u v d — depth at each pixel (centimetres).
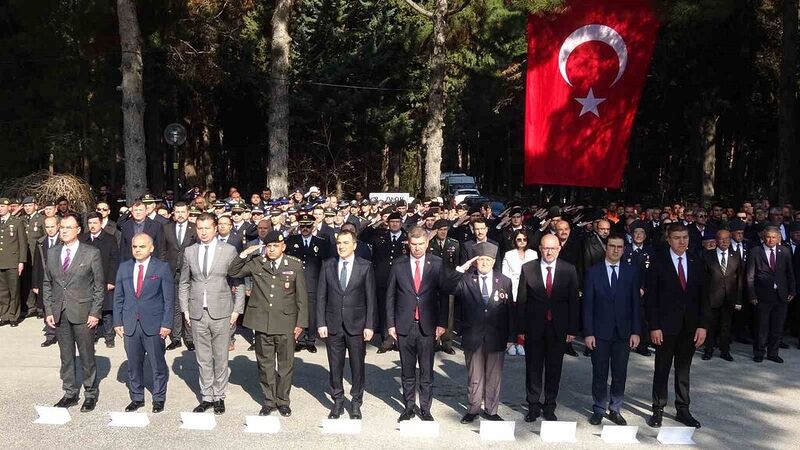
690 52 2620
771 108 2952
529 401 791
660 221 1658
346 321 786
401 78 3288
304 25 3153
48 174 1888
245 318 800
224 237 1094
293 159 3425
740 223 1180
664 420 793
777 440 737
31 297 1366
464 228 1330
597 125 1529
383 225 1237
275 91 2066
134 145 1778
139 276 801
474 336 777
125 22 1761
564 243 1164
